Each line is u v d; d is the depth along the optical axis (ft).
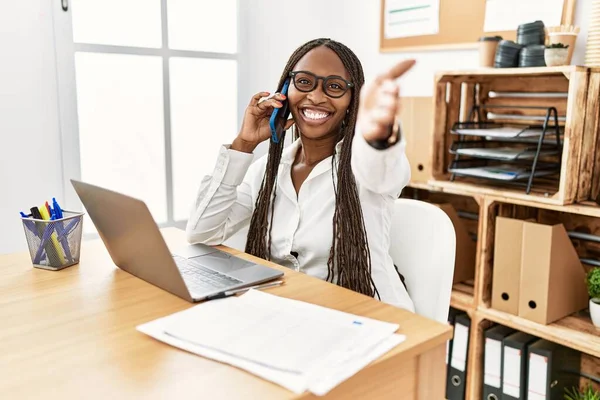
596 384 6.33
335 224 3.96
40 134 6.92
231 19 8.54
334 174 4.10
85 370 2.29
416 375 2.64
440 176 6.63
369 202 4.06
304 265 4.17
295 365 2.28
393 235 4.47
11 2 6.47
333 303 3.06
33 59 6.73
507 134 5.76
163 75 7.99
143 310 2.96
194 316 2.80
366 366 2.30
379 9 8.04
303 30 8.95
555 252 5.60
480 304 6.21
